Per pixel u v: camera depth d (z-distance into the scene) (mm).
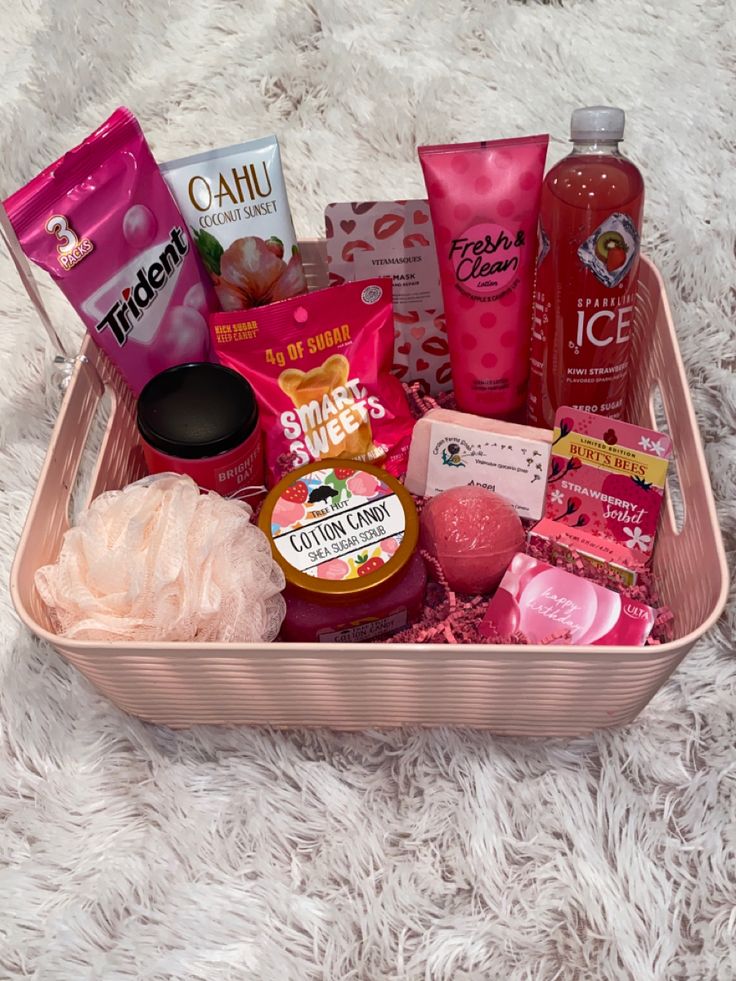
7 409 897
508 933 589
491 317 720
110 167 669
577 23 1220
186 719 666
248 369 724
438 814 638
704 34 1216
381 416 763
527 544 722
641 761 660
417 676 578
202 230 724
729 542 802
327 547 634
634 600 659
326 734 678
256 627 596
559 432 671
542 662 551
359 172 1089
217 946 589
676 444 676
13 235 669
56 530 650
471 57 1196
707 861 620
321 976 580
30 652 729
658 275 736
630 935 587
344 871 616
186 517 609
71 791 661
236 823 637
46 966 584
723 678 704
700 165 1078
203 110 1180
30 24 1235
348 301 724
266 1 1252
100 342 696
